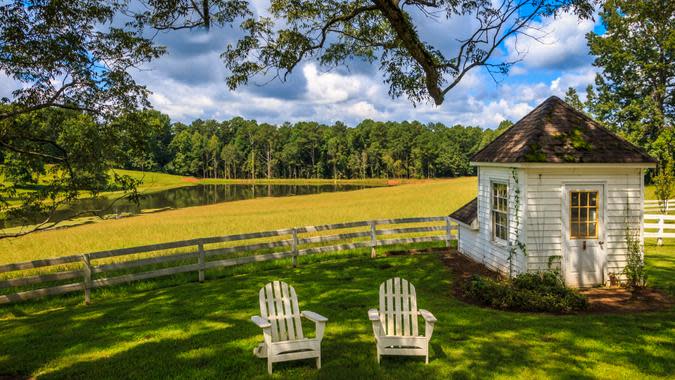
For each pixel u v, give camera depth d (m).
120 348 6.75
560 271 10.29
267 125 145.12
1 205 7.02
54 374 5.85
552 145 10.29
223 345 6.73
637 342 6.57
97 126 7.57
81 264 14.77
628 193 10.38
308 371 5.75
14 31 6.44
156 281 11.82
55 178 7.47
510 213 10.88
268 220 26.30
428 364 5.89
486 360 5.99
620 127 41.03
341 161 130.88
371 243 14.50
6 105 7.02
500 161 10.91
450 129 133.25
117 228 24.66
